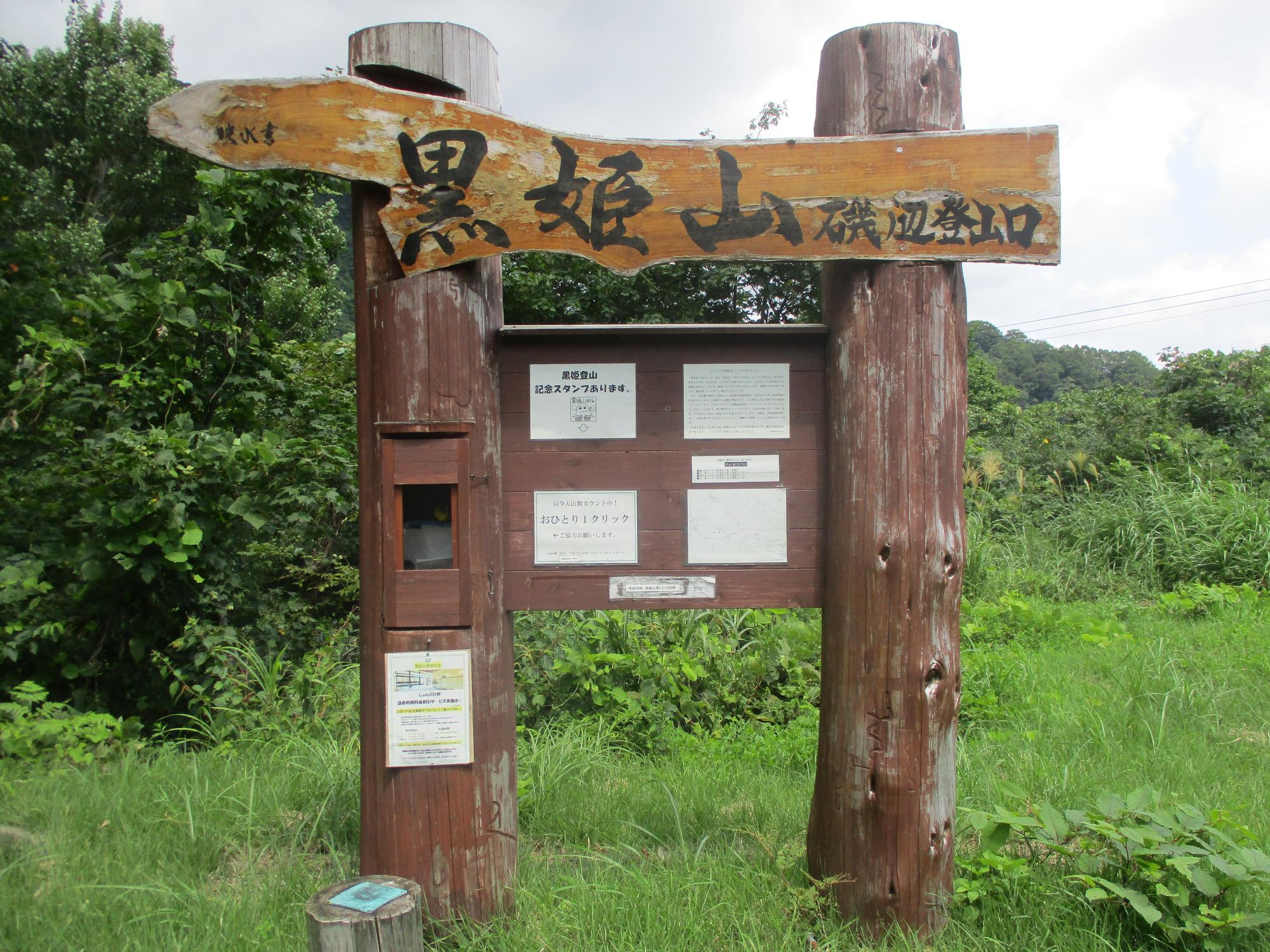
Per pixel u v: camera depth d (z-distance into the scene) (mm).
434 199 2508
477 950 2428
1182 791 3436
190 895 2613
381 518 2559
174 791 3326
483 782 2596
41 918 2420
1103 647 5852
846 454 2613
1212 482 9961
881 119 2609
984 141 2520
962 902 2578
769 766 4102
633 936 2426
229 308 4902
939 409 2561
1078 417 13172
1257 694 4844
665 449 2732
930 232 2527
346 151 2492
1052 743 4051
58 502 4363
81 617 4453
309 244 5398
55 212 15508
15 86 17875
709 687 4965
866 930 2533
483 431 2613
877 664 2553
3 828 2875
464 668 2557
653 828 3254
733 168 2541
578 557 2719
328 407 5945
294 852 2988
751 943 2383
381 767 2568
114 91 17250
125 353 4645
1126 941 2398
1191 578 8469
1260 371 13016
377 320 2568
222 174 4871
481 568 2602
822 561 2732
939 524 2561
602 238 2549
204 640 4379
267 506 4820
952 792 2615
